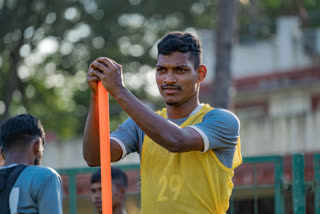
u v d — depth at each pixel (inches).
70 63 657.6
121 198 190.5
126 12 660.1
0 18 541.3
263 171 382.9
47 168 127.6
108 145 111.3
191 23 723.4
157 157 117.6
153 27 710.5
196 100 120.3
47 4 556.1
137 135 123.6
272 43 848.9
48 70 653.3
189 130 111.0
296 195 199.9
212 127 113.6
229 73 415.2
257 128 520.1
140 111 107.3
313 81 726.5
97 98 115.3
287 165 322.0
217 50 417.1
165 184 115.6
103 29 650.8
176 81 115.6
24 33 541.3
